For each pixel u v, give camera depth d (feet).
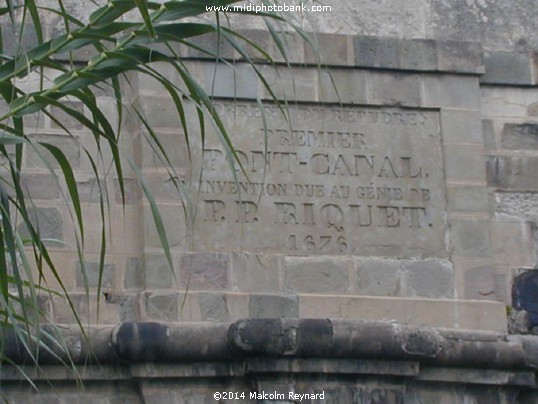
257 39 48.32
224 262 46.26
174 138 46.98
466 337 46.50
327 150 48.21
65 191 46.14
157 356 44.09
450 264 48.03
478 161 49.24
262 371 44.45
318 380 45.06
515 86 50.70
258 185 47.26
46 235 45.55
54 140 46.68
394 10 50.14
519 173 49.85
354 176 48.21
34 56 27.99
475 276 48.14
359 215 47.83
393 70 49.26
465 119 49.52
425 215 48.34
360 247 47.55
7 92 27.84
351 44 49.03
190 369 44.65
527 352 46.91
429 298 47.52
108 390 44.60
